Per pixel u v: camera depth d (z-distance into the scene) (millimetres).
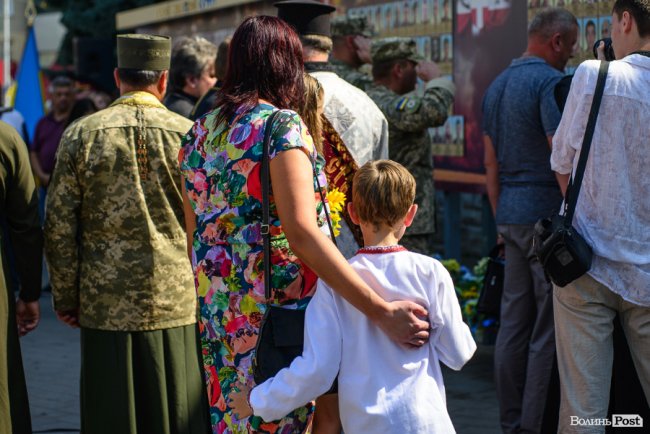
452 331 3367
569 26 5305
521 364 5457
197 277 3580
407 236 5988
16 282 7398
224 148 3463
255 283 3400
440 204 10023
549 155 5262
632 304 4020
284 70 3527
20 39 25031
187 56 6441
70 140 4523
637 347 4090
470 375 7043
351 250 4547
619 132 3928
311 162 3367
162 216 4535
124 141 4500
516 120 5293
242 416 3471
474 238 10117
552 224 4059
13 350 4711
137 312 4508
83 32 16766
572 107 4047
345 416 3354
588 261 3961
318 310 3348
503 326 5508
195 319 4664
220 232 3482
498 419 6055
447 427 3322
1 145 4684
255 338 3418
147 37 4707
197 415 4645
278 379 3287
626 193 3947
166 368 4570
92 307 4547
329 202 3812
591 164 3982
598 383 4086
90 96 11242
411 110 5766
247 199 3393
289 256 3402
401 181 3410
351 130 4730
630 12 4020
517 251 5395
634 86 3916
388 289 3350
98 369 4562
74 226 4551
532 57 5352
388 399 3291
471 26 7242
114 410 4531
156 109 4605
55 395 7027
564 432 4156
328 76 4852
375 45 6344
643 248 3967
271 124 3346
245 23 3559
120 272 4508
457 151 7578
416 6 7820
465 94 7398
